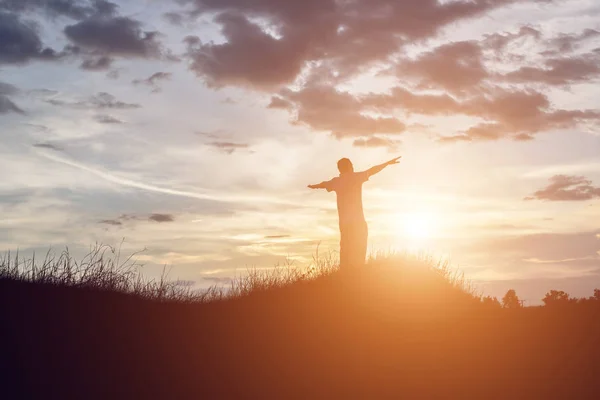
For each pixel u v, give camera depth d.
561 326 13.16
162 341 13.12
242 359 12.66
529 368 11.71
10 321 12.84
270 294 15.03
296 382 12.02
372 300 14.41
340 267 15.66
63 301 13.81
